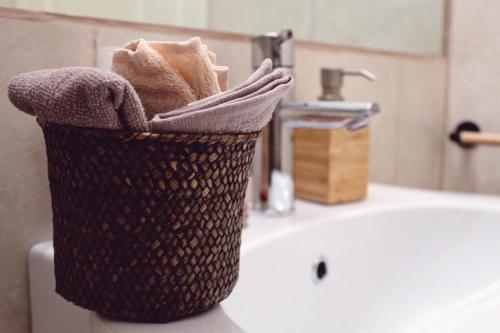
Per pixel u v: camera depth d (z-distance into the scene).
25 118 0.50
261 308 0.56
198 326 0.35
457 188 1.11
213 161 0.34
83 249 0.34
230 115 0.33
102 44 0.55
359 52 0.90
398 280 0.74
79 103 0.30
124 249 0.33
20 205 0.50
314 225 0.65
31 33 0.49
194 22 0.64
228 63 0.68
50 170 0.36
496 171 1.04
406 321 0.70
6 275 0.50
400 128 1.02
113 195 0.33
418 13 1.03
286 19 0.78
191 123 0.32
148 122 0.32
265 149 0.69
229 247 0.37
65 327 0.46
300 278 0.62
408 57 1.01
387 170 1.00
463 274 0.73
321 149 0.74
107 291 0.34
